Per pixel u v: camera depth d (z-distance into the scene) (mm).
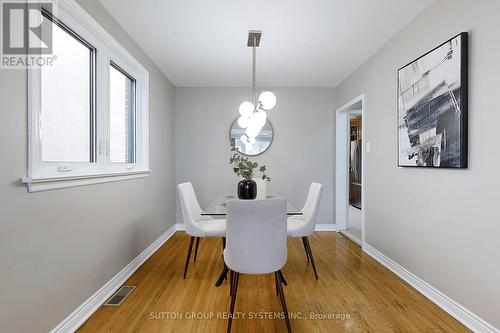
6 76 1229
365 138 3211
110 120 2455
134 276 2496
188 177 4277
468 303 1719
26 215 1333
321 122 4273
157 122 3398
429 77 2021
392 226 2621
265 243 1648
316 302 2027
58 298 1562
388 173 2693
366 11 2158
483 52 1597
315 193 2719
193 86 4234
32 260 1370
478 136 1636
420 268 2195
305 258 2982
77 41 1903
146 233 2988
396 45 2535
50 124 1635
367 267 2721
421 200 2180
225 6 2090
